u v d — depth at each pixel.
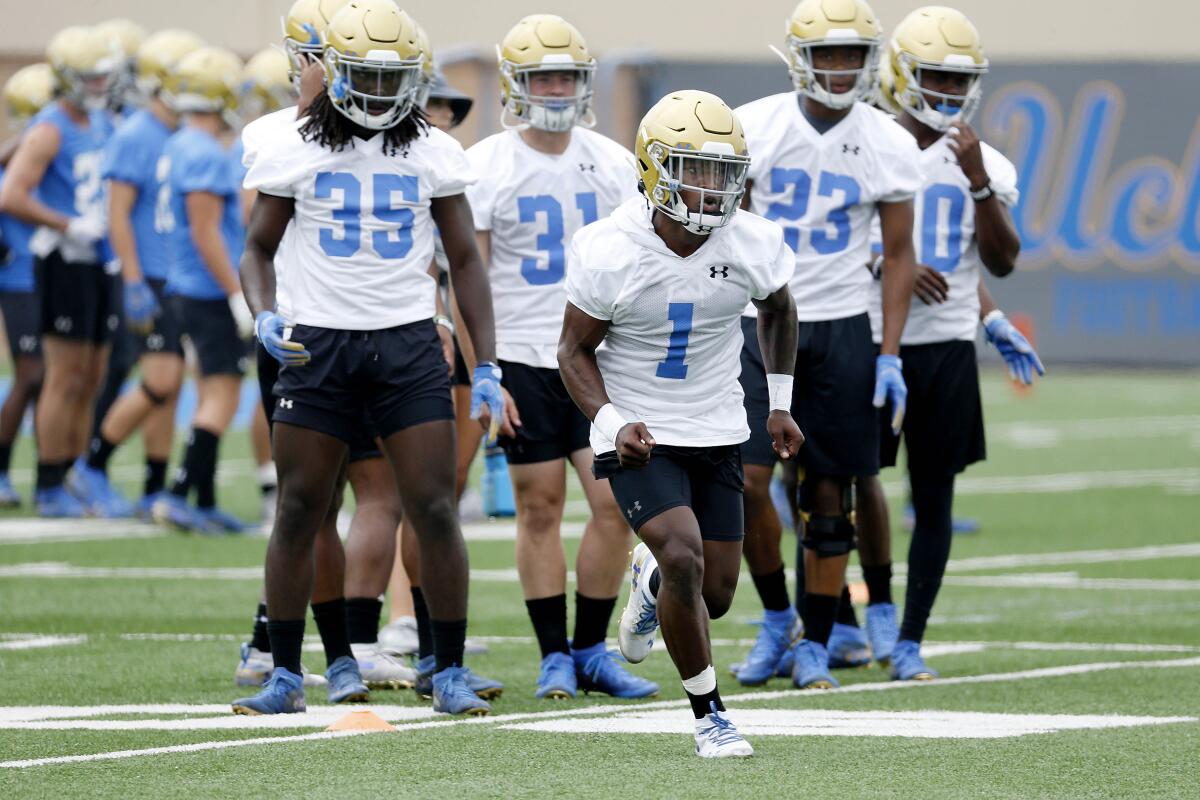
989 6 109.75
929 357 26.80
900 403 25.52
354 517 25.92
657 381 20.39
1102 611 32.66
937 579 26.34
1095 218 94.62
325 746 20.12
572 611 33.34
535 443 24.92
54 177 46.09
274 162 22.05
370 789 17.77
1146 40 109.88
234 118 41.81
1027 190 95.19
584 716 22.59
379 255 22.06
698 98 19.75
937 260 27.14
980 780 18.23
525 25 25.42
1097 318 95.50
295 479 22.19
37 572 37.19
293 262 22.33
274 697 22.53
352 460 25.72
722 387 20.64
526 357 25.06
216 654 27.72
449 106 28.94
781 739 20.73
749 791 17.64
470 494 47.41
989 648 28.75
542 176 25.50
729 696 24.66
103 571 37.41
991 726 21.64
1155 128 93.06
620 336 20.41
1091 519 47.31
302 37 23.73
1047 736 20.86
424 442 22.14
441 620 22.69
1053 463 61.47
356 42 21.52
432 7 106.38
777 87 95.00
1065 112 94.31
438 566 22.47
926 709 23.14
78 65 45.75
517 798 17.33
